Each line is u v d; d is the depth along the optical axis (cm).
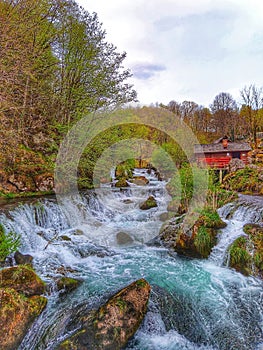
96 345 256
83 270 450
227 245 500
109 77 1020
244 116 3181
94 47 1005
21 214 567
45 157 854
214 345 298
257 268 430
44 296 340
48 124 892
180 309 345
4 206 588
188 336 308
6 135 611
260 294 381
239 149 1898
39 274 398
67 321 294
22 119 710
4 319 265
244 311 350
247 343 302
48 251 494
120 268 465
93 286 389
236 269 450
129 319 288
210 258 502
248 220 626
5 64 517
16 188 723
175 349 286
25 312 288
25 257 432
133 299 314
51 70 890
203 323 327
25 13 630
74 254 506
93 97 1000
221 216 696
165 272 453
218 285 407
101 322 276
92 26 1006
